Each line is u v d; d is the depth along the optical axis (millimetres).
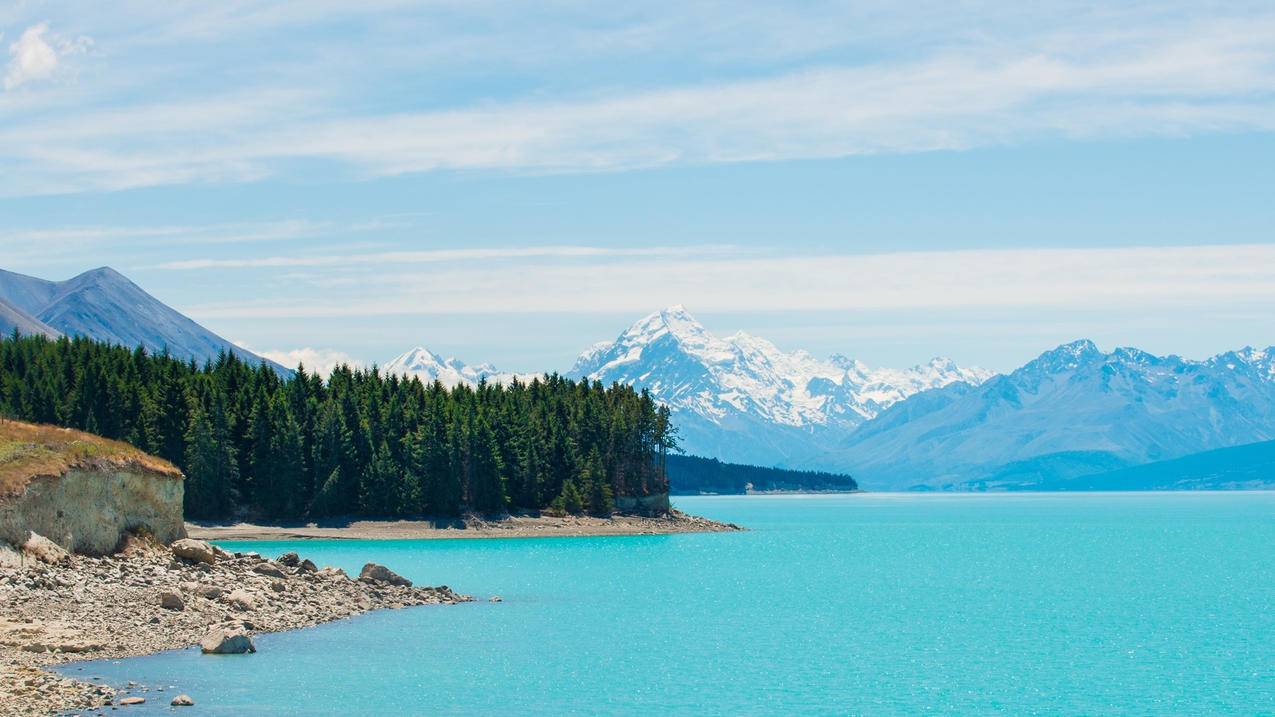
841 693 58250
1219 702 56844
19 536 76625
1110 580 118125
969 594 103250
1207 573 128000
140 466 90750
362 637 69688
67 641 60562
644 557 146500
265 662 60906
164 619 67562
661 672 62750
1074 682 61562
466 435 197250
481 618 80062
